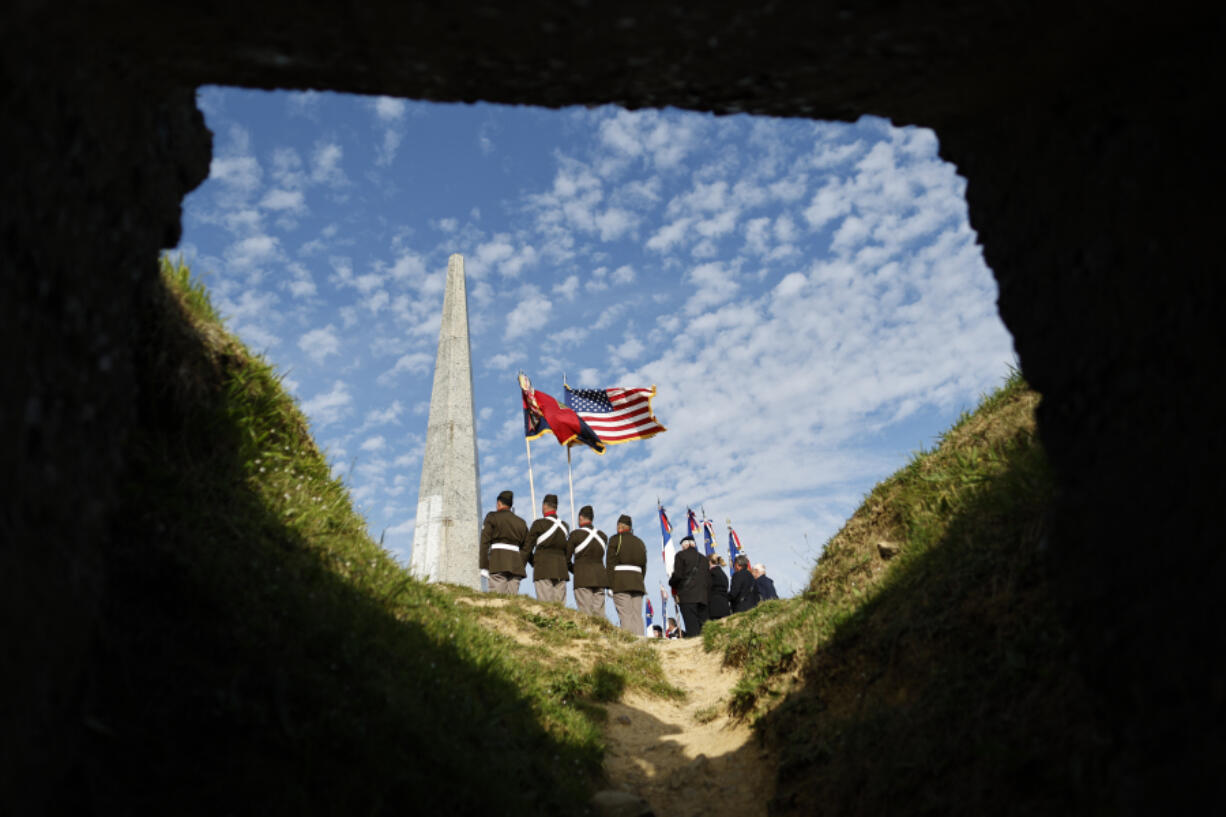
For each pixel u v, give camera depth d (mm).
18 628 1915
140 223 2711
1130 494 2314
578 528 10758
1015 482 4664
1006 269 2922
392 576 5297
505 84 2725
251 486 4480
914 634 4648
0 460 1847
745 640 7602
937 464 6387
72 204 2215
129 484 3463
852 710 4832
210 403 4289
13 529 1894
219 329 4570
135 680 2834
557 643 7898
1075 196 2549
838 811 4188
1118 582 2371
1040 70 2523
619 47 2488
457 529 11977
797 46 2486
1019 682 3594
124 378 2600
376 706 3602
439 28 2363
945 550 5086
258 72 2604
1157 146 2236
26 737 1969
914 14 2305
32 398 1993
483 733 4324
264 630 3484
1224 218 2025
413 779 3318
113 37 2312
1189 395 2107
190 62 2512
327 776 3049
